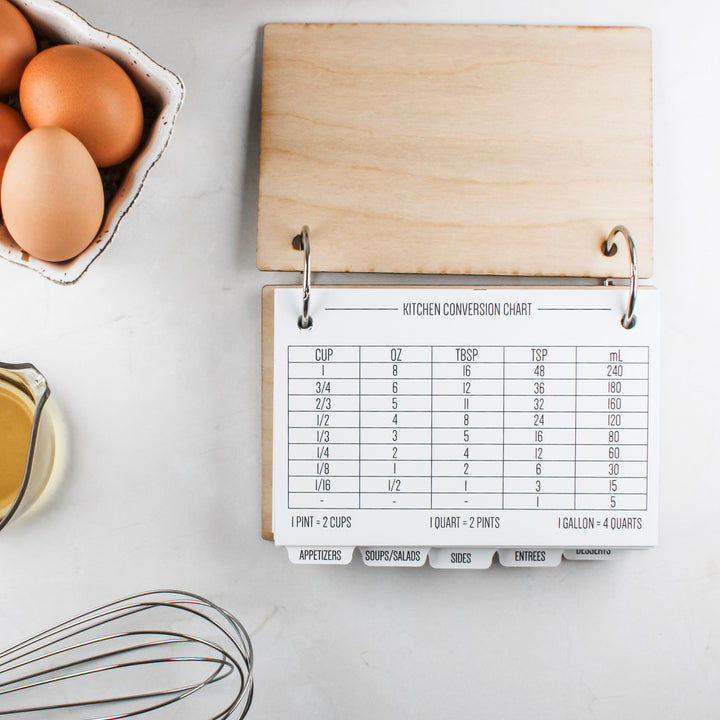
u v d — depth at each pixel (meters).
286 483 0.46
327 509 0.47
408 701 0.51
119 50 0.41
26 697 0.50
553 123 0.48
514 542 0.47
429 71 0.48
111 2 0.49
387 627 0.51
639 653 0.52
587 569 0.52
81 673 0.46
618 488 0.47
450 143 0.48
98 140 0.39
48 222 0.37
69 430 0.50
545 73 0.48
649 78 0.48
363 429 0.47
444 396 0.47
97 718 0.49
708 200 0.50
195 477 0.51
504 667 0.51
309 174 0.48
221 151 0.50
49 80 0.38
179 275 0.50
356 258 0.48
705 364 0.51
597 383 0.47
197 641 0.46
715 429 0.51
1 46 0.39
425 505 0.47
